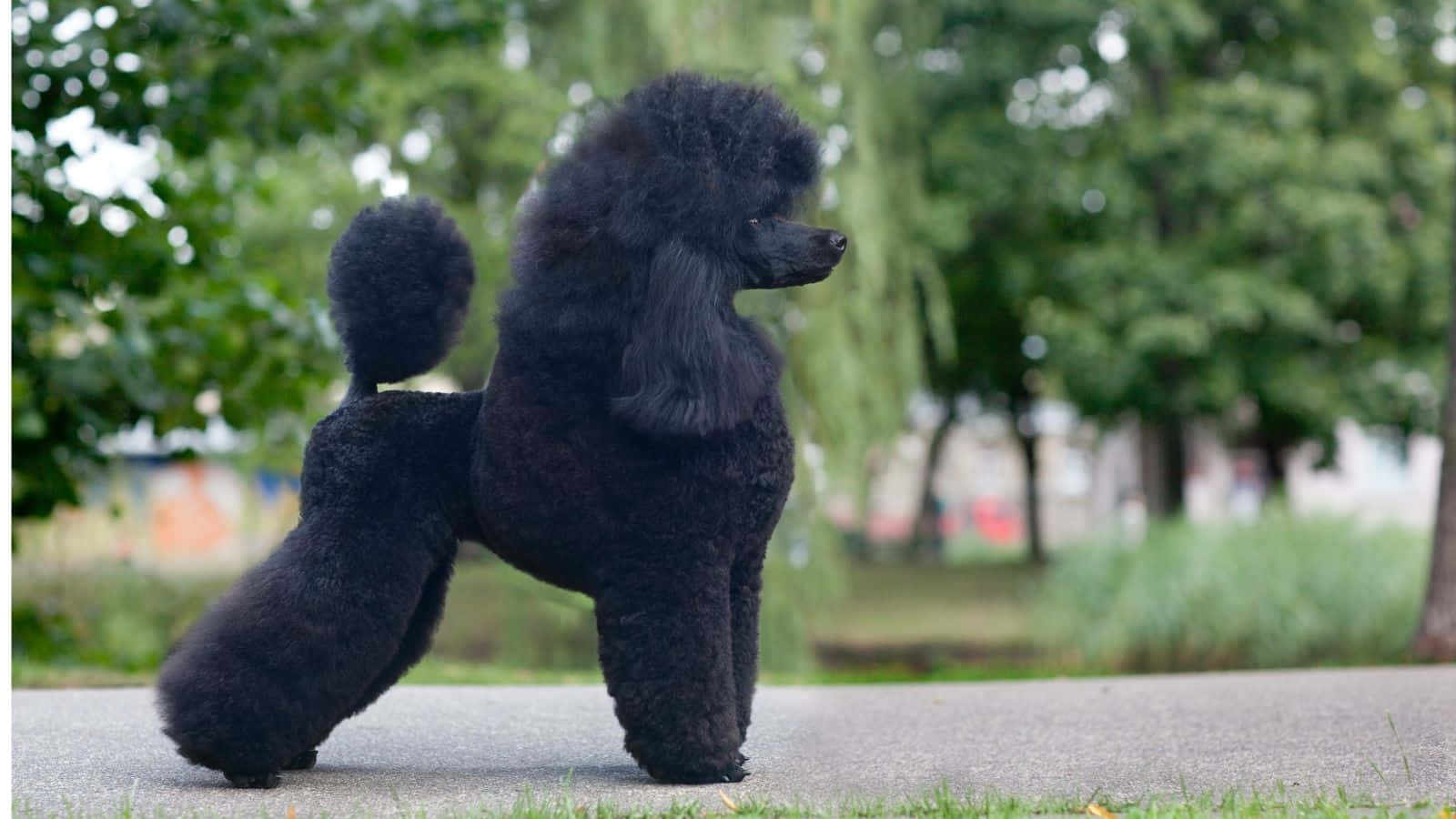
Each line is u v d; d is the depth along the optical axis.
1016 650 12.71
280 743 3.78
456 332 3.99
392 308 3.87
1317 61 15.95
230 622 3.78
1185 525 12.69
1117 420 18.11
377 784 4.04
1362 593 11.56
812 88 11.09
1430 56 17.11
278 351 8.65
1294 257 15.58
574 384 3.69
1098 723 5.37
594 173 3.63
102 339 8.78
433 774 4.27
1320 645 11.48
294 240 13.21
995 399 22.64
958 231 15.38
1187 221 16.66
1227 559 11.91
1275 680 6.77
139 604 10.86
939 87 16.47
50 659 9.01
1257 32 16.67
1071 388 16.67
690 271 3.53
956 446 42.78
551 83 12.88
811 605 11.15
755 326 3.76
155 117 7.93
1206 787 4.06
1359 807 3.72
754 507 3.73
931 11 14.27
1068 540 13.34
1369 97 16.33
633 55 11.68
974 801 3.82
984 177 15.82
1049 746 4.84
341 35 8.47
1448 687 6.23
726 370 3.55
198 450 9.22
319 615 3.73
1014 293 16.80
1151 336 14.88
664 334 3.53
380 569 3.77
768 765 4.38
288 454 13.45
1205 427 19.50
